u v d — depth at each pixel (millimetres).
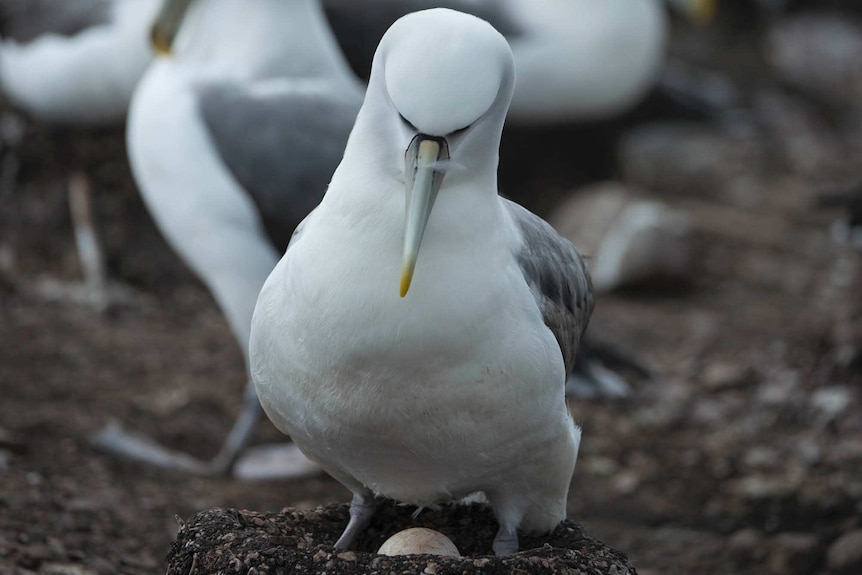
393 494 5719
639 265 14703
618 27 16062
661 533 9445
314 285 5000
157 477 9688
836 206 15320
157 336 12711
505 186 17734
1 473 8719
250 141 9477
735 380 12117
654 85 19016
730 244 16031
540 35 16047
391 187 4926
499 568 5219
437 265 4902
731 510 9758
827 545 9148
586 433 11125
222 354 12414
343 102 9914
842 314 12859
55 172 14508
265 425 11078
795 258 15781
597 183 17891
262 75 9906
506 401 5070
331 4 13844
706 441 11031
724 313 14250
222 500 9430
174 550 5633
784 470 10430
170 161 9641
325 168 9461
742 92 21359
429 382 4980
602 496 10023
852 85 23234
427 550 5531
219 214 9547
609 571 5512
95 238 14016
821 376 11953
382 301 4895
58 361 11586
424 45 4758
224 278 9797
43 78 13859
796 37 24359
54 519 8109
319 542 6051
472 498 6328
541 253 5555
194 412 11039
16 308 12812
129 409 10859
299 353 5113
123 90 13734
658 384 12086
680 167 17984
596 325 13703
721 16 22531
